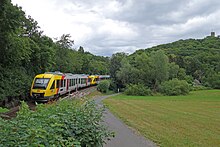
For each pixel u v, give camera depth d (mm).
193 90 92000
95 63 117438
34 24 44812
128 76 82812
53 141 3777
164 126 17578
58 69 66812
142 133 14102
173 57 116562
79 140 4906
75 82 45906
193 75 114625
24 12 41812
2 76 28781
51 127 4203
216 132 16094
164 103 42875
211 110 33000
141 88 74000
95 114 6461
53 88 30031
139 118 21422
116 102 39188
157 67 82062
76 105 6820
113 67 89438
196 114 27469
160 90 79000
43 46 43344
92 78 72750
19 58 31516
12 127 3609
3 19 25531
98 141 5680
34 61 39656
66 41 70312
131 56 101750
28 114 4668
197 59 118688
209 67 115062
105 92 68375
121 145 10820
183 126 18078
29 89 32719
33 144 3305
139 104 38062
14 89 29203
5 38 27625
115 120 19172
